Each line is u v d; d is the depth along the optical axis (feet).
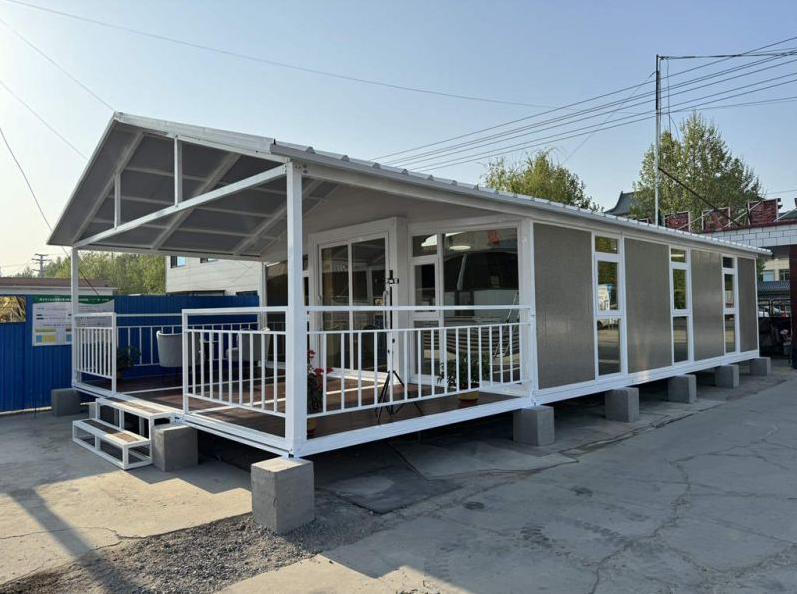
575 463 18.16
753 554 11.03
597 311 24.82
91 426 21.17
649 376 28.17
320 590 9.94
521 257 21.53
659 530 12.39
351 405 18.90
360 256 25.90
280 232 28.35
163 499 14.98
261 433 15.05
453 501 14.65
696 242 32.86
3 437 22.93
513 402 20.45
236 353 26.63
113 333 23.16
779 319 53.16
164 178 22.17
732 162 85.61
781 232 49.83
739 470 17.06
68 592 10.03
